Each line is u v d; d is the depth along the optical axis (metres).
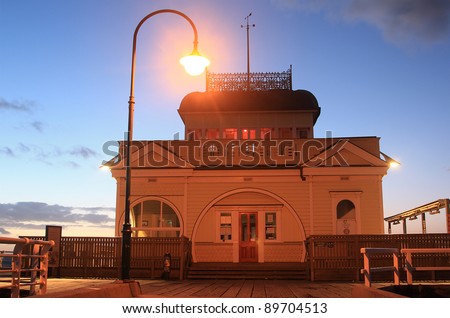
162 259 20.91
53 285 16.14
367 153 23.22
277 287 16.47
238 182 23.58
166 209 23.62
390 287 10.77
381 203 22.97
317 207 23.11
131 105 12.13
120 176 23.75
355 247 19.97
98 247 20.75
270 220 23.41
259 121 29.34
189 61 12.77
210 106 29.25
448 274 19.62
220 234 23.36
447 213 20.97
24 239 9.70
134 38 12.47
